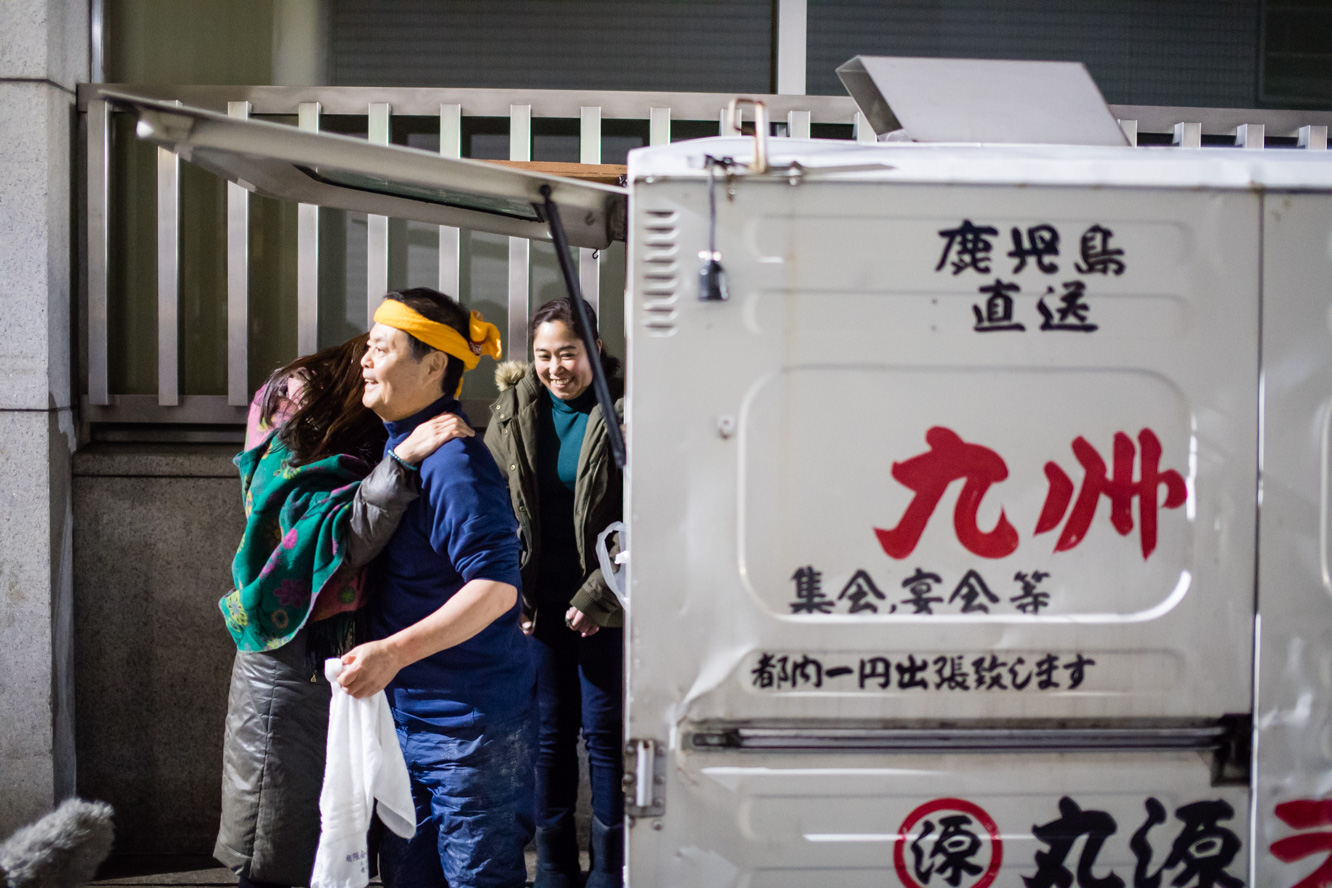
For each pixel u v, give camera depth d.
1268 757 1.69
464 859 2.04
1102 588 1.67
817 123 3.61
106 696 3.33
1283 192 1.65
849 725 1.67
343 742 1.94
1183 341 1.66
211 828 3.35
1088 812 1.70
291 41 3.73
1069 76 2.01
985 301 1.65
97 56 3.62
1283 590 1.68
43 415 3.16
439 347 2.05
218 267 3.62
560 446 2.91
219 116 1.57
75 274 3.42
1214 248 1.66
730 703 1.66
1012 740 1.68
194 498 3.30
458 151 3.54
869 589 1.66
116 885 3.13
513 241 3.52
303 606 2.11
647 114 3.56
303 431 2.23
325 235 3.64
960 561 1.66
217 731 3.34
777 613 1.65
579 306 1.84
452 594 2.08
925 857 1.70
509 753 2.08
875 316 1.64
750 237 1.63
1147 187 1.65
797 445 1.65
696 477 1.64
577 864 3.03
